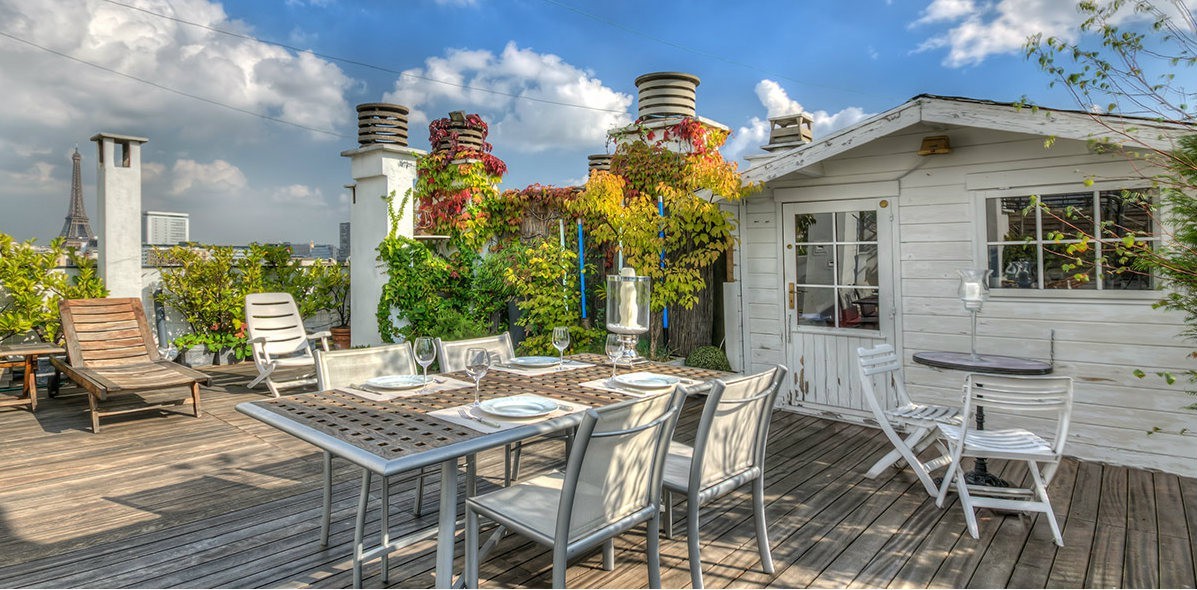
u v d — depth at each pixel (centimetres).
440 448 196
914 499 360
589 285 695
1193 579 268
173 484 377
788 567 279
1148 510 343
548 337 668
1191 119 336
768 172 529
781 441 479
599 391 288
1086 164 424
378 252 773
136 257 736
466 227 770
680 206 585
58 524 318
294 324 692
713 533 315
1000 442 327
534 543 302
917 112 443
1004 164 458
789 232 570
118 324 609
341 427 220
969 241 475
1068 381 309
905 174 503
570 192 696
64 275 694
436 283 766
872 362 399
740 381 256
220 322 799
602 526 212
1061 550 296
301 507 343
